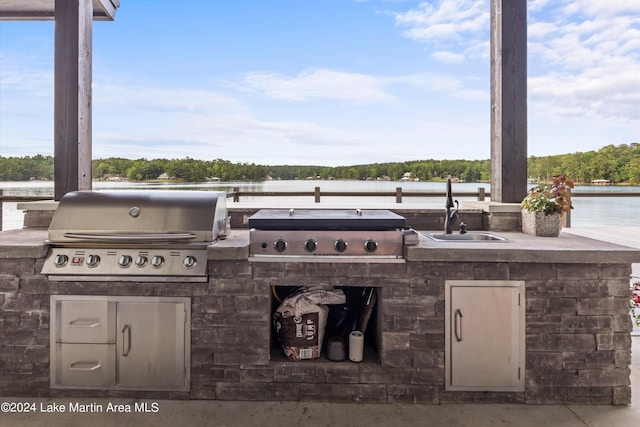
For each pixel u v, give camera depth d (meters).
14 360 2.07
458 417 1.90
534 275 1.99
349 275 2.03
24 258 2.04
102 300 2.04
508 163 2.84
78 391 2.07
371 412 1.94
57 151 2.80
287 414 1.92
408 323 2.03
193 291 2.04
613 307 1.99
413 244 2.04
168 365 2.05
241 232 2.62
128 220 2.09
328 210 2.48
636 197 6.33
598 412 1.94
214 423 1.84
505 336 2.01
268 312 2.04
